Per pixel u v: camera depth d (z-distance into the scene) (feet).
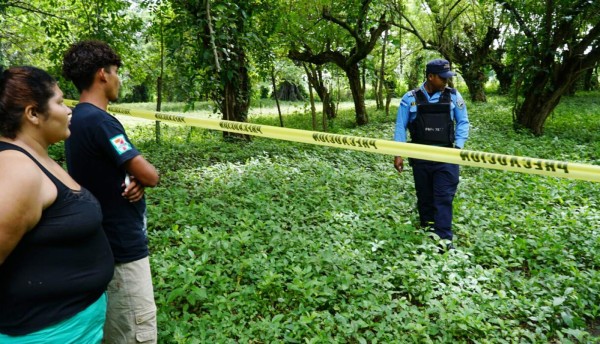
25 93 5.72
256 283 12.77
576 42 38.78
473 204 19.94
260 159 28.78
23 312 5.73
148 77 43.98
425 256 14.25
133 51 37.86
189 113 66.59
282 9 39.96
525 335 11.03
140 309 8.11
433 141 16.10
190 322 11.23
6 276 5.62
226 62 27.99
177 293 11.19
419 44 64.69
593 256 15.37
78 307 6.12
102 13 33.47
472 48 70.49
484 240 16.26
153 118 14.85
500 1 39.22
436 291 12.77
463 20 68.28
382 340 10.82
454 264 13.97
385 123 51.52
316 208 19.16
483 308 11.94
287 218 17.67
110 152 7.55
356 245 15.58
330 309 12.16
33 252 5.67
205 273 12.88
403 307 11.79
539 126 39.91
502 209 19.69
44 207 5.64
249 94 36.01
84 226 5.99
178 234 14.74
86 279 6.15
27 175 5.38
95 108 7.72
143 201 8.24
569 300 12.69
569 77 38.14
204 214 17.26
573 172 9.27
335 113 58.34
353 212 18.65
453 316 11.12
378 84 69.36
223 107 33.99
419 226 17.94
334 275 13.12
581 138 37.55
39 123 5.90
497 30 62.59
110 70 7.89
